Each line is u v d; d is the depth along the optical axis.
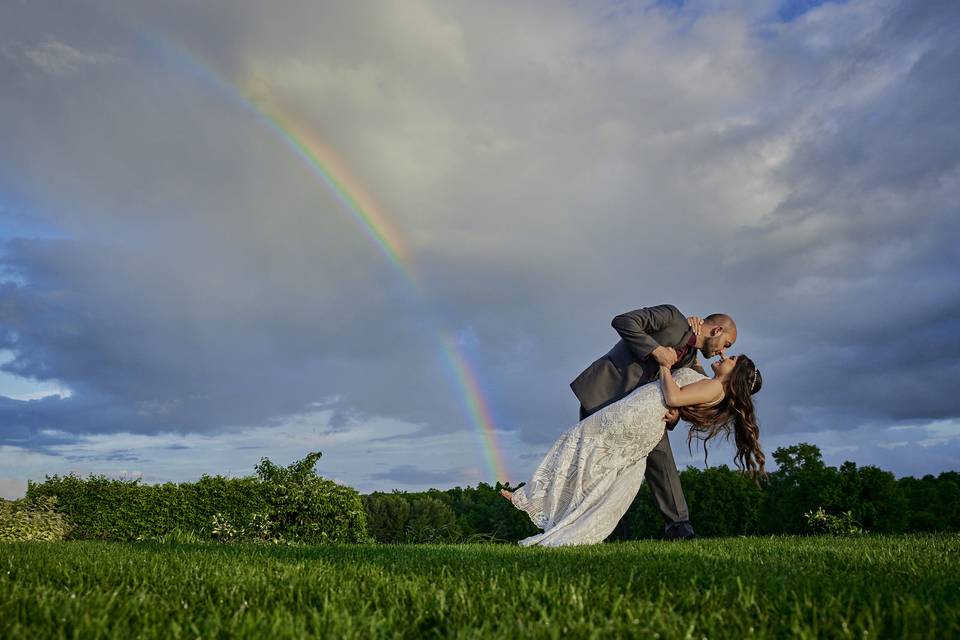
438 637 2.44
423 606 2.84
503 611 2.71
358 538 11.98
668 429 7.90
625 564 4.12
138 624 2.58
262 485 11.86
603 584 3.20
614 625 2.47
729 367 7.63
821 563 4.14
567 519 7.29
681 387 7.66
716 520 38.28
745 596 2.85
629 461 7.45
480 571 3.76
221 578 3.66
